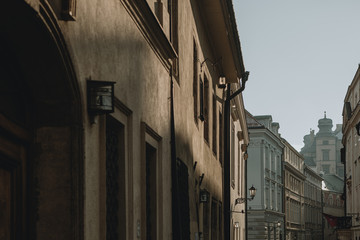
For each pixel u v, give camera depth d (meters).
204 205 17.02
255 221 61.47
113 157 7.17
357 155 47.06
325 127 153.62
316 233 101.19
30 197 5.20
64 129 5.25
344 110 54.75
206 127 17.89
